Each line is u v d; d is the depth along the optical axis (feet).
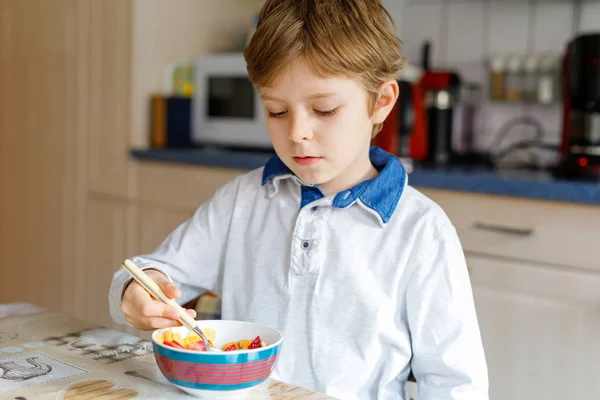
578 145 6.16
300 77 2.85
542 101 7.49
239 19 9.39
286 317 3.34
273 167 3.55
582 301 5.35
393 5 8.41
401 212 3.29
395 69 3.19
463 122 8.05
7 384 2.46
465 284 3.15
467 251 5.88
